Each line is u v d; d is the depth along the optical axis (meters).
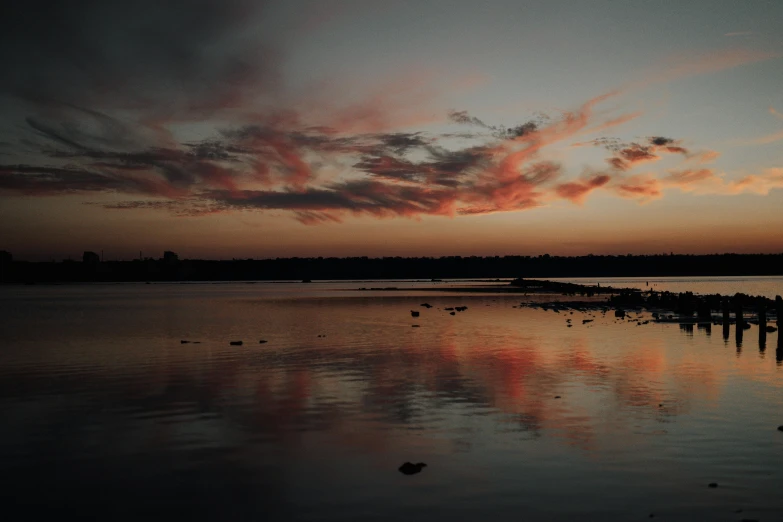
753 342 35.00
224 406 19.92
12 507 11.90
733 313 56.66
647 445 15.08
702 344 34.06
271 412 19.00
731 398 20.16
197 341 38.84
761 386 22.11
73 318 61.12
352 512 11.41
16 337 42.28
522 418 17.78
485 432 16.39
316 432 16.67
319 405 19.88
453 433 16.34
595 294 106.69
